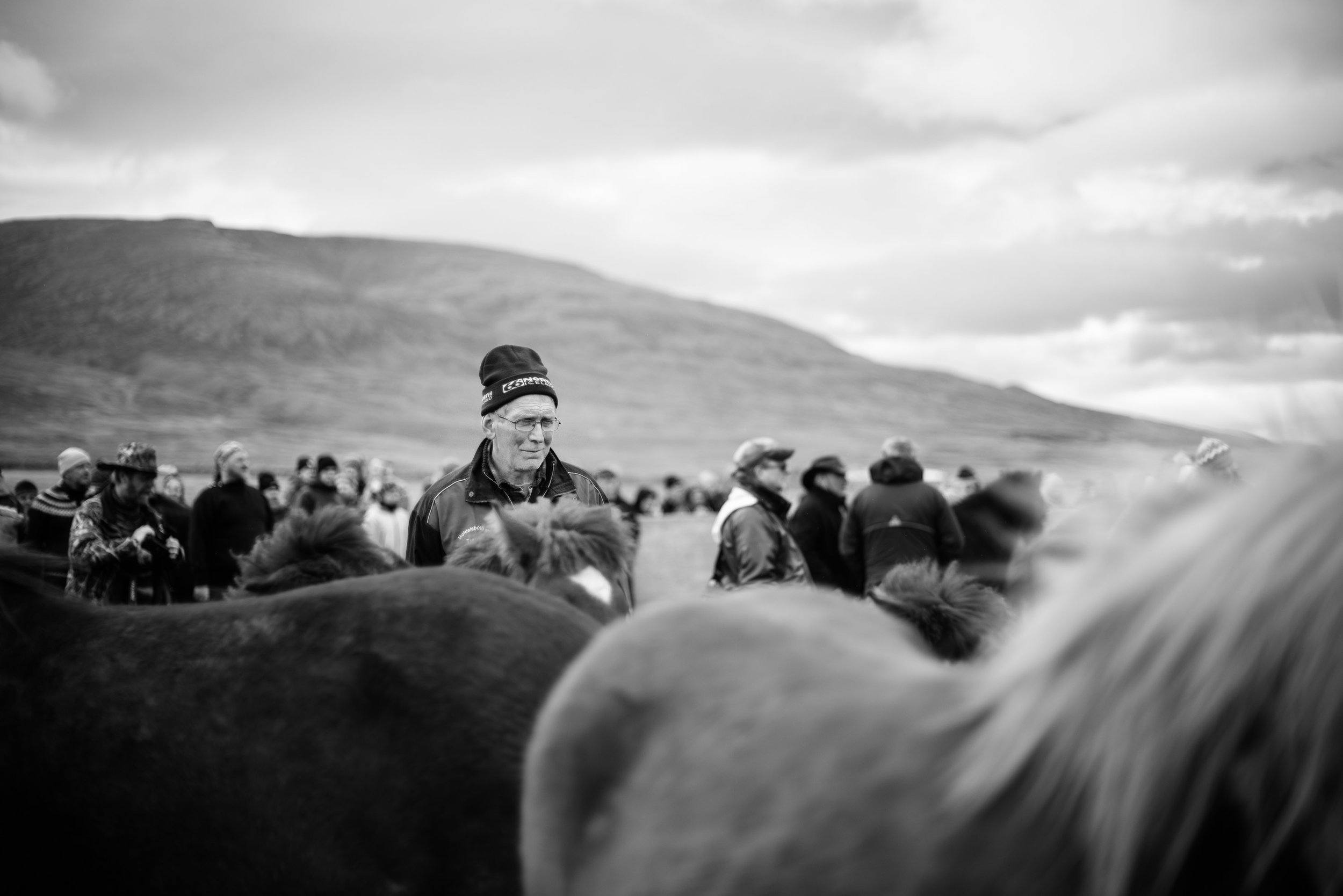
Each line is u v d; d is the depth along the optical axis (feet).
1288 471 4.11
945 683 4.94
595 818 5.68
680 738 5.44
